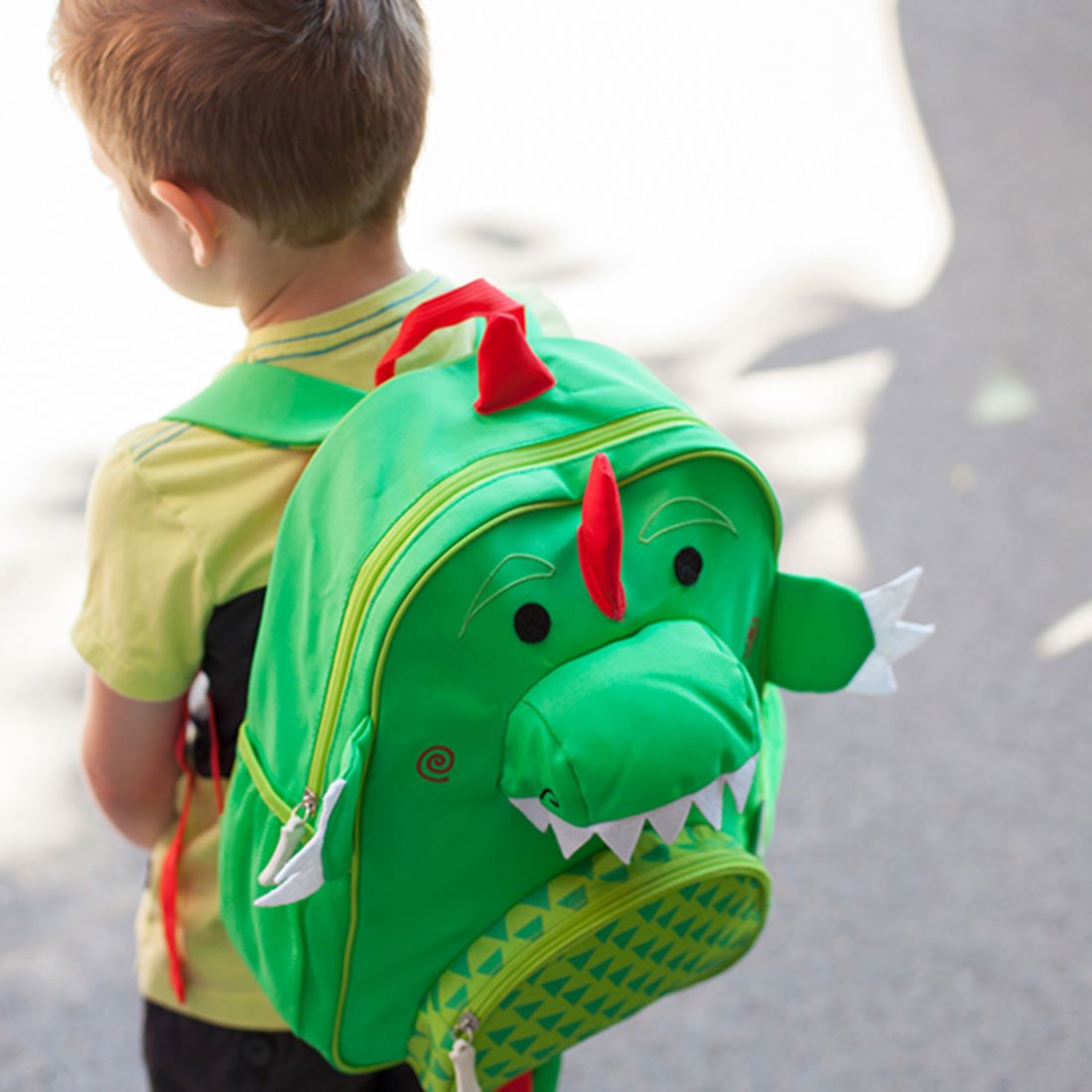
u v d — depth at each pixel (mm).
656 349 3168
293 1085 1160
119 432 2914
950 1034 1896
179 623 952
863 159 3979
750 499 946
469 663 844
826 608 1015
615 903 920
